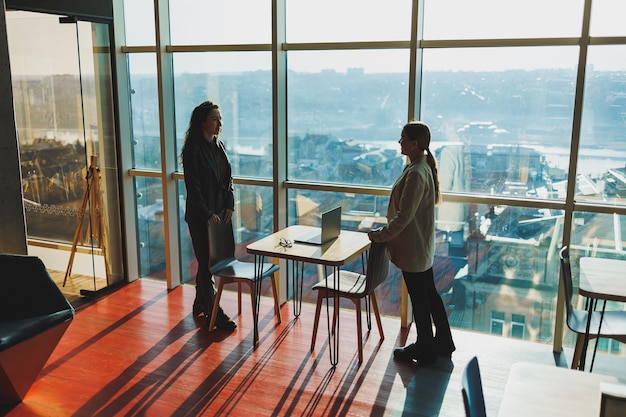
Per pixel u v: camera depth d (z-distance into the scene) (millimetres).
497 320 4754
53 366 4238
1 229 4395
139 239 6102
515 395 2189
